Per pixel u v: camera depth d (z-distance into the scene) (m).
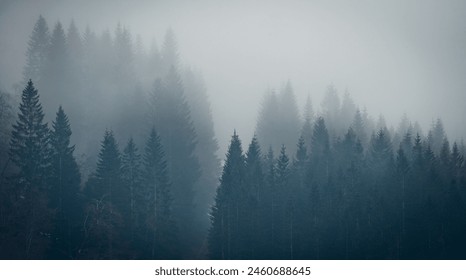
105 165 52.78
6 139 55.34
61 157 51.66
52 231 48.94
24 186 48.78
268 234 54.28
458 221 56.34
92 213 49.59
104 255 47.84
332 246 54.03
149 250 51.38
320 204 54.84
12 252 44.38
